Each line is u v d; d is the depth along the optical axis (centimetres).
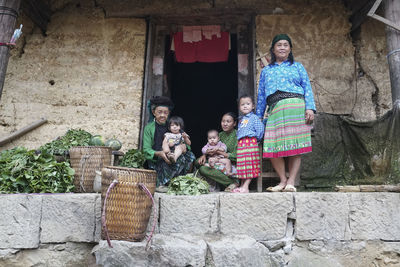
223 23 596
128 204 267
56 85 560
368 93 548
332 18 573
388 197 313
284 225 307
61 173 348
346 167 474
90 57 571
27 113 548
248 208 309
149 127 450
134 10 584
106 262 260
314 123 507
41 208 304
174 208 309
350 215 312
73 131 472
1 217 301
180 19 588
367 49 563
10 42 414
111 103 553
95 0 593
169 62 668
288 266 303
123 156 449
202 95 1162
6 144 532
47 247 303
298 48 561
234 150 440
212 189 436
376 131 409
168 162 410
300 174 484
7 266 298
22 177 334
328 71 554
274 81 368
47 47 574
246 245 280
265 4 577
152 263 263
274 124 362
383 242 310
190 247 269
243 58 581
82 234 301
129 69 565
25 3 512
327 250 307
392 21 404
